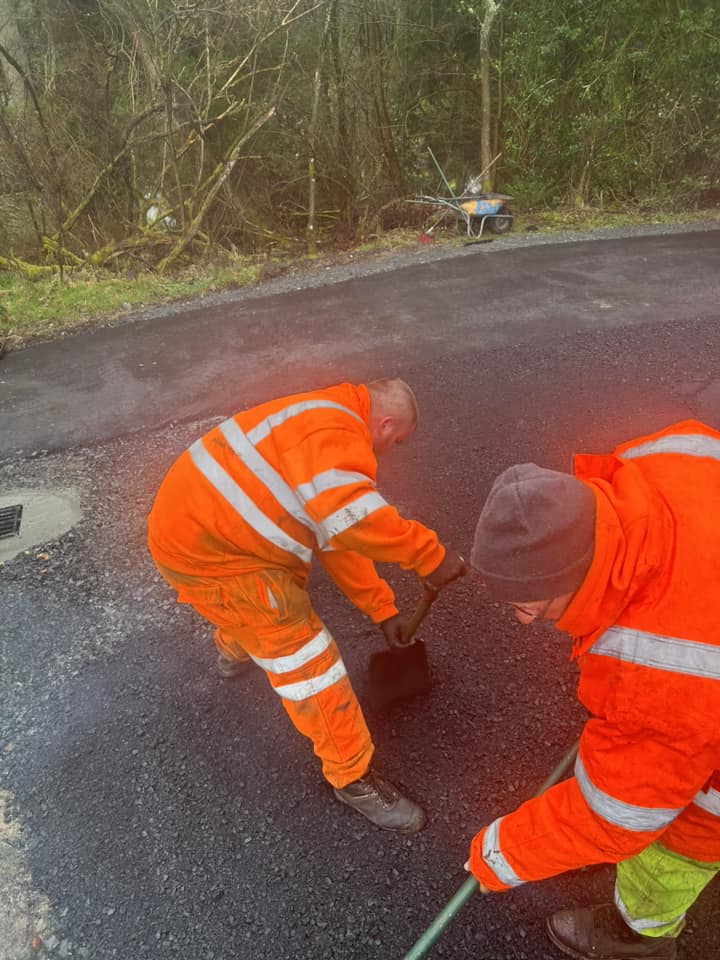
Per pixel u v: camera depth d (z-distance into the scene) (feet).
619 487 3.99
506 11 31.55
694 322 18.06
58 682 8.84
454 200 29.68
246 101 27.12
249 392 16.17
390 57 30.76
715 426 13.21
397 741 7.64
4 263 25.66
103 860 6.81
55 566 10.92
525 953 5.83
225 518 5.60
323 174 28.89
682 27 30.17
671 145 32.55
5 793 7.55
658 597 3.61
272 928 6.16
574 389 14.98
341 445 5.42
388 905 6.25
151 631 9.53
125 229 28.04
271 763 7.61
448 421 14.12
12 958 6.14
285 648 6.12
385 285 23.65
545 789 5.69
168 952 6.07
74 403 16.53
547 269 24.04
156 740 7.98
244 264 27.73
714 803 4.25
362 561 7.18
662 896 4.99
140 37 25.31
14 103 25.43
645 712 3.54
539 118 32.65
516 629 8.93
